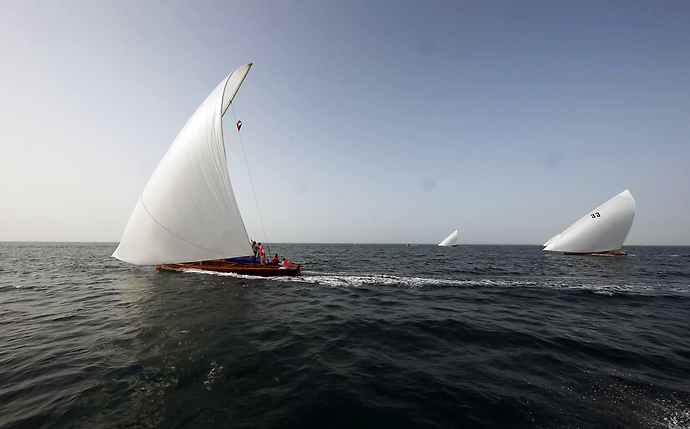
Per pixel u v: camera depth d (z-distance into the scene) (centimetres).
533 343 671
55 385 457
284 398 425
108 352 586
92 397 423
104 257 3491
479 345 656
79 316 842
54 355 570
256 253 1758
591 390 462
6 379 475
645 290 1384
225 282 1414
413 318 868
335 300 1113
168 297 1094
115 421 370
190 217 1503
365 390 451
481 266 2628
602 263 3011
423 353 608
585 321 862
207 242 1537
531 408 410
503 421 380
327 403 412
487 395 442
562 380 495
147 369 513
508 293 1292
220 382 471
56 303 1002
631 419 388
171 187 1471
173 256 1555
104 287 1298
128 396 427
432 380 487
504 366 548
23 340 651
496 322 838
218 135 1466
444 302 1103
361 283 1513
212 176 1488
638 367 549
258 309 943
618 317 912
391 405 411
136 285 1339
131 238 1588
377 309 980
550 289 1391
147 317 834
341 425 367
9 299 1067
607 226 3806
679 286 1508
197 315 859
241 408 399
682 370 539
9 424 363
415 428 362
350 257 3869
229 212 1520
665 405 422
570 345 660
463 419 383
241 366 529
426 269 2298
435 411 399
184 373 500
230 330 729
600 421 383
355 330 751
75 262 2673
